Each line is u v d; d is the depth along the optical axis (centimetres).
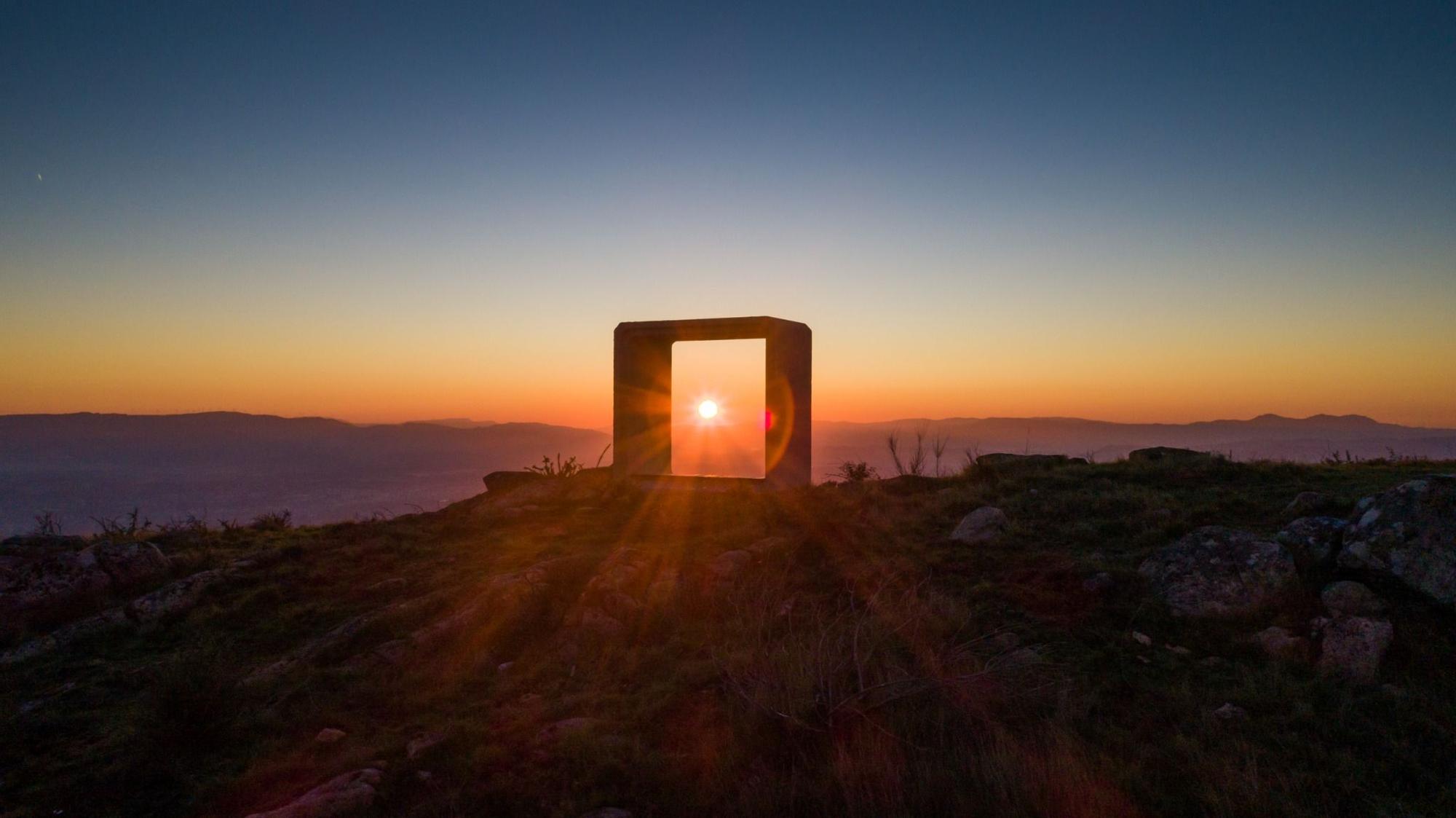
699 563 1235
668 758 668
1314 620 852
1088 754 641
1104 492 1469
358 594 1229
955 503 1512
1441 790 594
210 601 1226
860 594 1052
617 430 2055
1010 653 825
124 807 662
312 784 664
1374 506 927
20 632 1171
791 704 710
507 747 705
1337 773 619
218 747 754
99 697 912
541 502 1897
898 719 704
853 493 1719
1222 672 795
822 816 577
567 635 1007
